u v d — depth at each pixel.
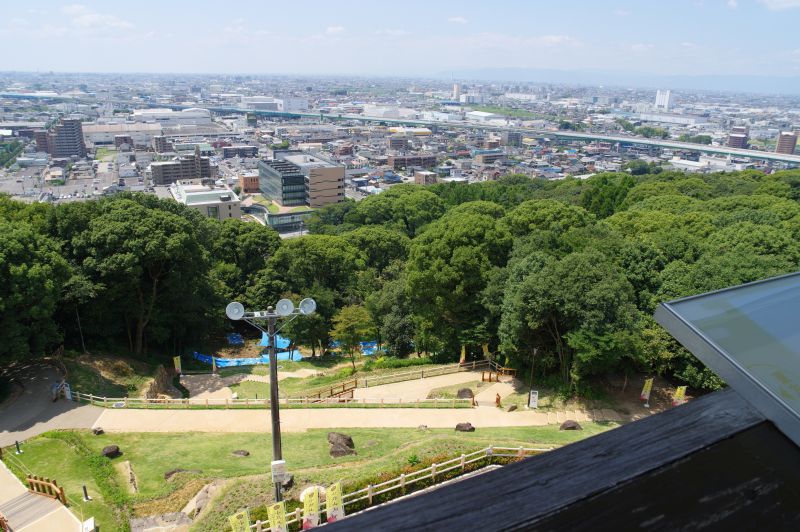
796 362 4.65
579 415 33.66
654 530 3.58
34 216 47.94
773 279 6.13
